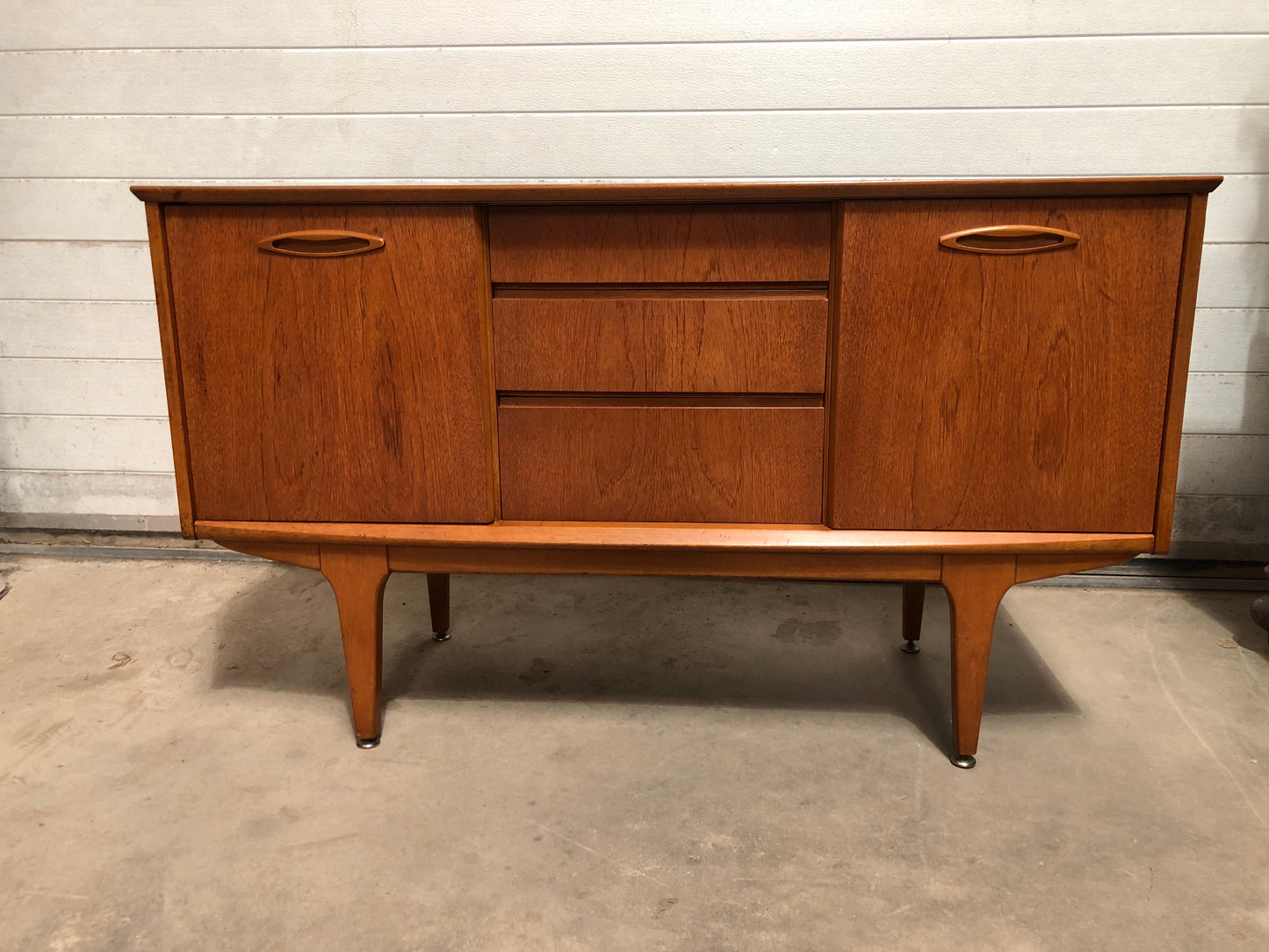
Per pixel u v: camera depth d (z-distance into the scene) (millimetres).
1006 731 1606
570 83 2121
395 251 1330
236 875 1234
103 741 1568
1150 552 1356
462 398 1375
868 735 1599
